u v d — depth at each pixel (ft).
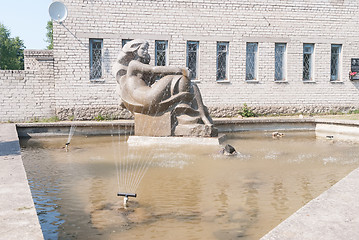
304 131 43.27
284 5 55.83
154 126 32.58
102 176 20.75
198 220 14.11
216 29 53.78
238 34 54.60
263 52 55.72
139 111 32.76
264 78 55.98
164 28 52.26
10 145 25.26
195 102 33.27
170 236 12.63
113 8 50.60
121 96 33.19
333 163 24.13
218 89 54.44
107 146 31.35
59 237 12.46
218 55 54.95
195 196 17.06
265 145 31.83
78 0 49.52
